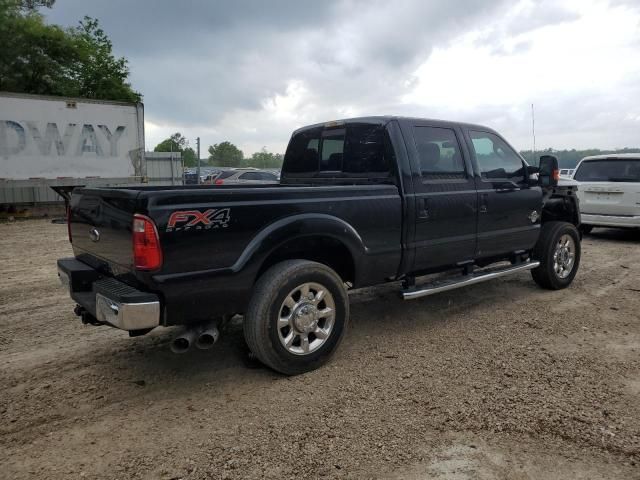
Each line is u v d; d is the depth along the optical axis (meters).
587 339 4.52
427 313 5.39
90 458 2.79
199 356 4.25
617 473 2.57
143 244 3.13
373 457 2.74
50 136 15.55
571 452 2.76
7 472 2.67
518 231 5.63
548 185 5.82
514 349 4.29
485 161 5.32
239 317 5.33
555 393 3.45
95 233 3.76
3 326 5.07
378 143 4.58
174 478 2.59
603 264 7.97
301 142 5.50
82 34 25.17
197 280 3.31
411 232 4.52
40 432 3.07
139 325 3.15
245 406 3.36
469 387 3.57
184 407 3.37
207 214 3.33
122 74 26.06
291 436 2.97
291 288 3.68
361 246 4.13
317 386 3.64
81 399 3.50
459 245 4.98
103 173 16.52
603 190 10.27
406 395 3.46
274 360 3.67
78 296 3.77
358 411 3.25
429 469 2.63
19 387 3.68
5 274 7.54
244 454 2.79
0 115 14.77
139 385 3.71
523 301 5.80
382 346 4.43
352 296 6.08
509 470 2.61
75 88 24.36
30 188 17.33
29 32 22.38
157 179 21.98
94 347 4.48
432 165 4.75
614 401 3.32
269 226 3.62
